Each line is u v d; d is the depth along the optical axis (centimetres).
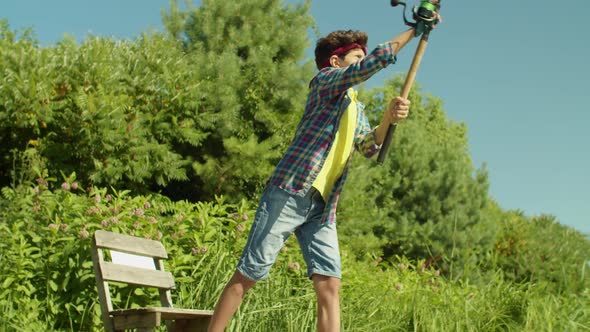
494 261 609
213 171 884
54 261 444
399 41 266
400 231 1048
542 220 1140
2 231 473
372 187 1103
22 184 577
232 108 895
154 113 833
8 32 823
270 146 905
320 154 277
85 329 439
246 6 1037
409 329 483
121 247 376
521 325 495
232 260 484
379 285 545
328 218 284
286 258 510
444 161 1160
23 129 737
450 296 504
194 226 519
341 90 273
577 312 511
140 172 759
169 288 388
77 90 743
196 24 1046
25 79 709
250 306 433
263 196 281
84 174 749
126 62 859
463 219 1045
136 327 326
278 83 966
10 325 397
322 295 282
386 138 292
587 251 1019
